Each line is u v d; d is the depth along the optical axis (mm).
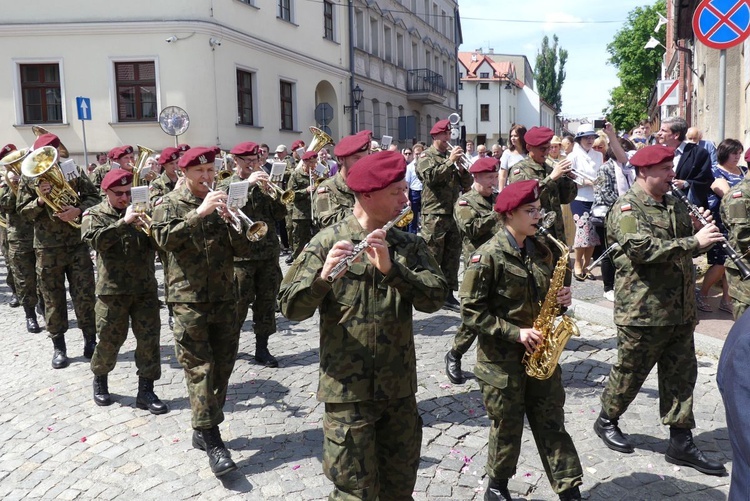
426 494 3893
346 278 2934
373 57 28938
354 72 26750
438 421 4914
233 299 4617
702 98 17297
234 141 19172
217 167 8352
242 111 20047
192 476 4215
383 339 2924
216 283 4457
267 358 6398
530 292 3523
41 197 6102
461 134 19234
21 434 4953
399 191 2898
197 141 18234
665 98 15930
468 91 66688
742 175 7191
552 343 3439
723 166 7156
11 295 10383
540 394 3514
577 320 7402
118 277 5152
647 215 4039
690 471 4059
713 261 7043
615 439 4336
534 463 4219
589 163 8898
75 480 4215
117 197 5172
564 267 3539
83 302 6637
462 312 3529
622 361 4176
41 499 3998
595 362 6039
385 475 3100
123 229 4984
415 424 3072
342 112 26156
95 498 3982
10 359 6906
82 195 6781
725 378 1626
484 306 3488
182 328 4387
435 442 4570
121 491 4059
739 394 1555
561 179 6145
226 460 4137
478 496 3873
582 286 8930
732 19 6082
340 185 5570
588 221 8891
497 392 3504
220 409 4293
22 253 7875
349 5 26328
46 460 4508
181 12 17828
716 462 4023
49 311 6488
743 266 3883
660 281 3992
